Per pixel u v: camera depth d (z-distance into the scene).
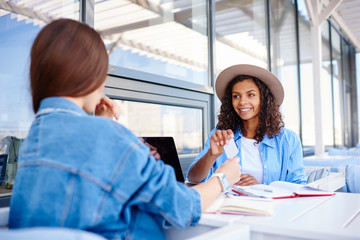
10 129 1.26
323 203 0.96
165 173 0.64
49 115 0.60
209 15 2.70
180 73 2.32
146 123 11.08
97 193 0.54
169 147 1.28
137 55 1.97
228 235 0.62
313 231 0.65
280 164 1.64
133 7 1.99
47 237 0.33
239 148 1.69
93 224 0.54
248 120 1.72
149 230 0.66
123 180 0.57
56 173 0.54
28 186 0.56
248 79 1.67
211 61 2.65
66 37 0.61
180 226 0.63
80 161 0.55
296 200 1.01
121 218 0.61
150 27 2.10
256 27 3.59
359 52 8.91
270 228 0.69
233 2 3.12
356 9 6.39
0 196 1.23
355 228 0.66
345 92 8.47
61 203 0.53
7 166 1.25
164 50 2.20
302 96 5.16
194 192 0.71
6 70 1.26
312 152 5.44
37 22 1.38
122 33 1.88
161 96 2.07
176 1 2.36
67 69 0.60
